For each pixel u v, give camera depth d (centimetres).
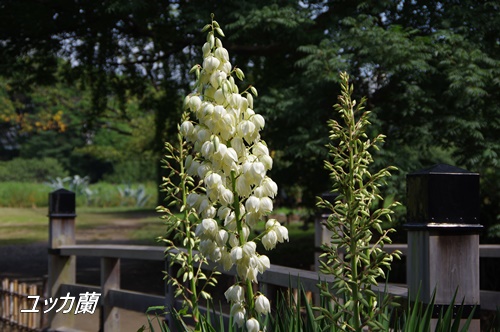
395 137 904
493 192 902
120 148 3516
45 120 3272
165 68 1402
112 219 2588
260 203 220
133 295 554
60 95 2952
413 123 880
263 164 221
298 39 946
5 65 1368
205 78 223
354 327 213
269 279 371
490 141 859
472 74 811
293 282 350
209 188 220
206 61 221
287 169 1107
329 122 210
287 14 915
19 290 720
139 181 4341
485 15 899
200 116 220
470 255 252
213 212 225
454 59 856
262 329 253
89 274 1201
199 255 255
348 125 209
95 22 1204
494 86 884
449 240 252
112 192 3519
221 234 221
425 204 254
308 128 921
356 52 891
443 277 251
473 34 902
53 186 3444
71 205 677
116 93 1520
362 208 203
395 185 854
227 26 939
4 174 4275
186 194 261
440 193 252
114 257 575
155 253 519
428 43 872
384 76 899
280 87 1024
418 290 252
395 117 901
